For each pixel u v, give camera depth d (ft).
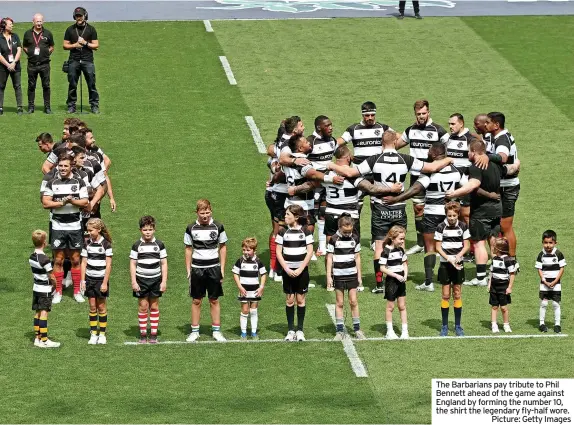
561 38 259.60
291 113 218.18
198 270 135.44
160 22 268.82
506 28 265.95
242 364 129.90
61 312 144.56
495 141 155.53
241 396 121.80
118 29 262.88
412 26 265.95
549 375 126.11
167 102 222.69
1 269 156.56
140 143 203.31
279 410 118.42
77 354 132.36
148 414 117.50
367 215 178.70
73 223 146.41
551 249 138.10
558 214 178.09
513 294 151.43
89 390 123.24
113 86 229.86
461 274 137.18
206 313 146.10
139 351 133.39
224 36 259.39
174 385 124.47
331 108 220.84
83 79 233.55
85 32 213.25
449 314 145.18
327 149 155.22
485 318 143.84
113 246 163.84
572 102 225.15
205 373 127.44
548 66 242.78
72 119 158.30
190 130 209.77
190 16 274.57
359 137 159.74
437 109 221.25
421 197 160.25
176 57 246.27
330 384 124.67
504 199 156.04
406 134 161.27
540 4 286.46
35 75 213.87
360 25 266.77
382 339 136.26
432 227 151.23
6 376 126.52
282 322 142.92
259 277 138.92
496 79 236.02
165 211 176.24
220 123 213.05
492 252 140.46
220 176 190.60
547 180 191.62
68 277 153.17
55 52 247.91
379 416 117.19
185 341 136.67
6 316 143.02
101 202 178.70
